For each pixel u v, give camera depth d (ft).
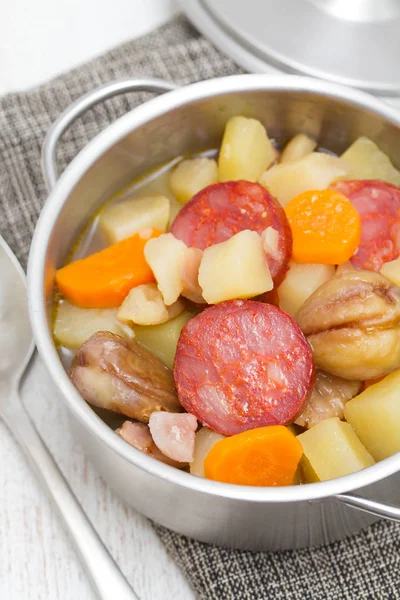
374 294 1.27
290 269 1.35
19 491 1.39
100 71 1.60
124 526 1.38
